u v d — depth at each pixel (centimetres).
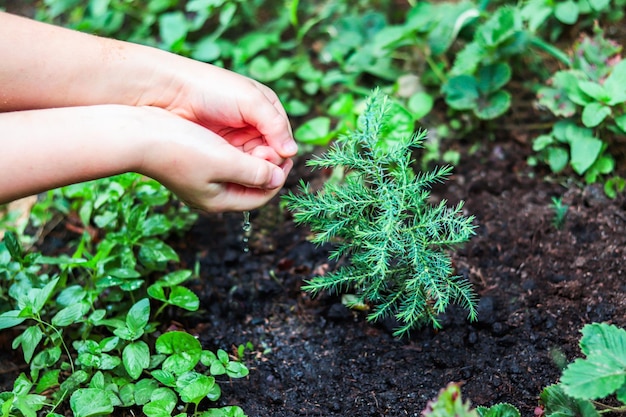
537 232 87
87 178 67
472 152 98
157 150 66
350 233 74
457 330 78
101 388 71
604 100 87
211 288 86
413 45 105
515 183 94
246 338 81
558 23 106
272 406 75
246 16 119
